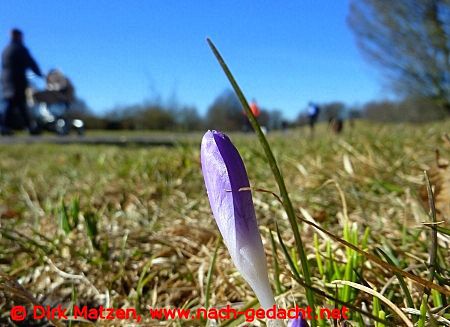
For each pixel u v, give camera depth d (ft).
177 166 5.00
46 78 23.18
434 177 2.49
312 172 4.26
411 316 1.54
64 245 2.64
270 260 2.25
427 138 5.66
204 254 2.60
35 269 2.56
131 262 2.61
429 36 28.40
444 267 1.91
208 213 3.47
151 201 4.02
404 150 4.94
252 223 1.14
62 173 6.14
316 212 3.11
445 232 1.48
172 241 2.81
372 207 3.17
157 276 2.46
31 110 23.91
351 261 1.69
